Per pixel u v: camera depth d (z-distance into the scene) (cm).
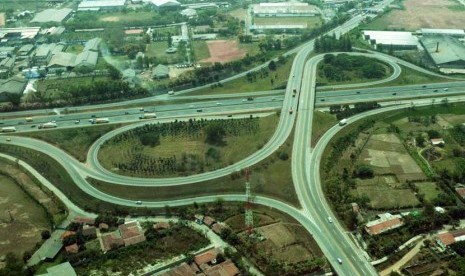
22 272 17038
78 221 19738
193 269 17188
